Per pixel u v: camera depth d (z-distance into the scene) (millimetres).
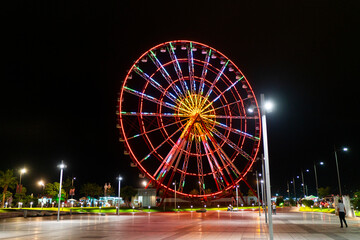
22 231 26875
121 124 60438
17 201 95625
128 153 60344
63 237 22281
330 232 24766
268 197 15828
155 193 94125
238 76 66125
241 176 65750
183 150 64688
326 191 109938
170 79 64000
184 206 104438
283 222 36500
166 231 26594
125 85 61719
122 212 73125
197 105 64500
